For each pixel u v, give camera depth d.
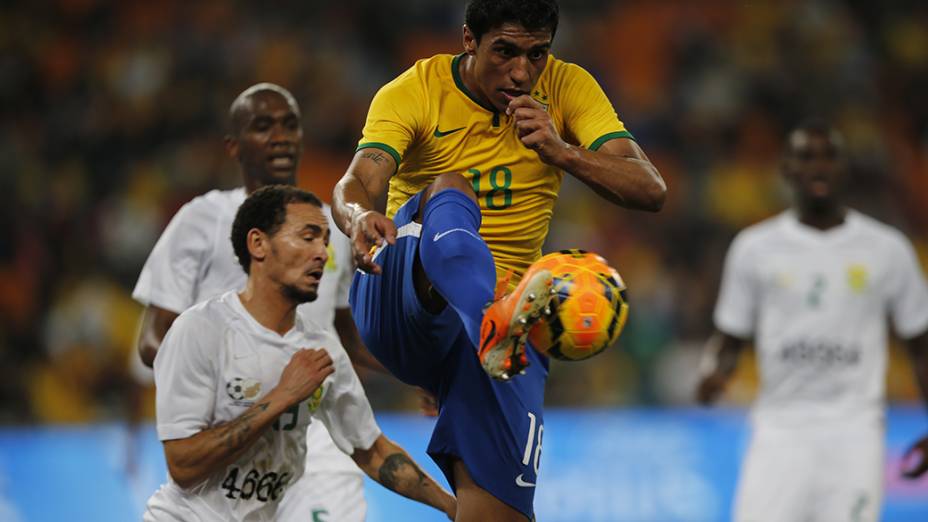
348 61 51.34
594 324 11.93
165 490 15.40
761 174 49.75
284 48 51.00
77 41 51.59
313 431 17.80
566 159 12.71
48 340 39.97
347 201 12.68
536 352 15.05
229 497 15.09
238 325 15.09
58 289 41.97
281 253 14.98
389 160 13.45
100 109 48.84
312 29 52.19
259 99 18.75
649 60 53.69
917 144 54.84
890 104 55.81
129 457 28.78
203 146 47.41
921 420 32.22
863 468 22.73
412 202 13.95
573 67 14.46
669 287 42.69
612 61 53.66
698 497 31.73
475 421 14.33
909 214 51.31
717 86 52.44
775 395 23.52
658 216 46.53
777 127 51.91
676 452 31.98
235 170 46.06
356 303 14.88
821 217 23.86
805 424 23.11
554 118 14.27
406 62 53.09
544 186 14.38
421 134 14.01
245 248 15.23
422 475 15.86
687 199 47.81
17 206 44.28
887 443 31.94
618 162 12.95
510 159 14.09
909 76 56.56
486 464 14.34
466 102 13.98
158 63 49.97
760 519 22.97
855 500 22.66
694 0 55.97
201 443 14.41
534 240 14.62
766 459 23.28
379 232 11.92
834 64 54.84
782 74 53.69
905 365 39.94
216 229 17.97
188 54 50.31
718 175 49.12
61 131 48.00
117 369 39.72
